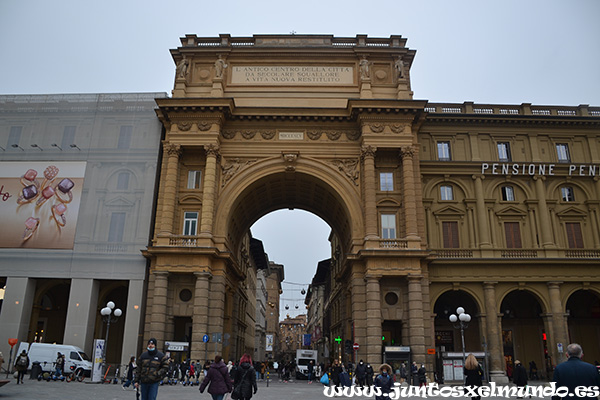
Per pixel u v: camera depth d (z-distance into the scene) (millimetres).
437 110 40531
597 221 38594
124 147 38938
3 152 39062
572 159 39906
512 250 37219
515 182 39250
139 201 37469
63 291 44125
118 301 41969
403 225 35875
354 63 39719
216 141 36375
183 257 33750
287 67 39656
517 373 24156
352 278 35219
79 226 37125
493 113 40656
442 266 36344
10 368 33500
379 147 36281
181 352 35062
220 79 38094
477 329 39625
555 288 36031
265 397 23172
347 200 36469
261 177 37094
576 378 7648
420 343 32094
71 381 28859
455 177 39219
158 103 36438
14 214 37656
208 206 35000
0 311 38875
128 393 22297
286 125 38000
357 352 33094
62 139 39406
